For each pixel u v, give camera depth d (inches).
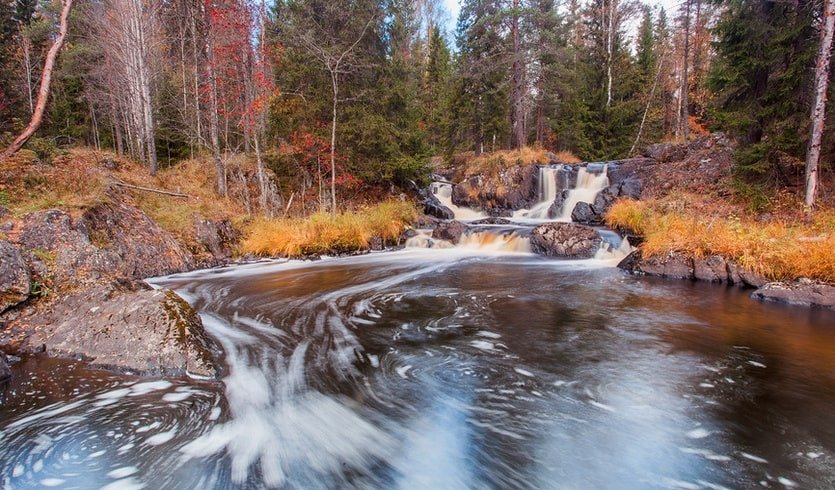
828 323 263.1
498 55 930.7
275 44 634.8
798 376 192.9
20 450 136.3
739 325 261.6
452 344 233.9
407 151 721.0
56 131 866.1
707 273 376.2
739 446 142.3
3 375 175.3
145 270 393.1
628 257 439.8
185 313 215.0
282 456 137.3
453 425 156.0
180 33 692.1
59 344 203.8
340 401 172.1
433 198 861.2
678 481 125.8
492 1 898.7
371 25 628.7
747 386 183.8
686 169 660.1
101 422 151.9
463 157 1072.2
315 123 639.1
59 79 892.0
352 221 569.0
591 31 1020.5
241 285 377.4
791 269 335.3
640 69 1144.2
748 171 493.7
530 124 1236.5
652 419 158.7
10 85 761.6
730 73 473.4
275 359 211.2
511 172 825.5
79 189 411.8
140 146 745.6
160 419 155.1
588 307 303.4
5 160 401.1
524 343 234.7
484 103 979.3
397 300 325.7
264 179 636.1
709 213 493.7
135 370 185.3
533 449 142.0
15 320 221.5
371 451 140.9
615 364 206.8
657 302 314.5
